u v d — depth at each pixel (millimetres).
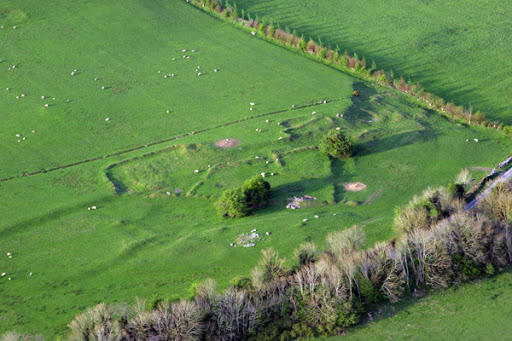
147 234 131875
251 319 100312
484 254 115625
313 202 140500
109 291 114250
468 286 112000
